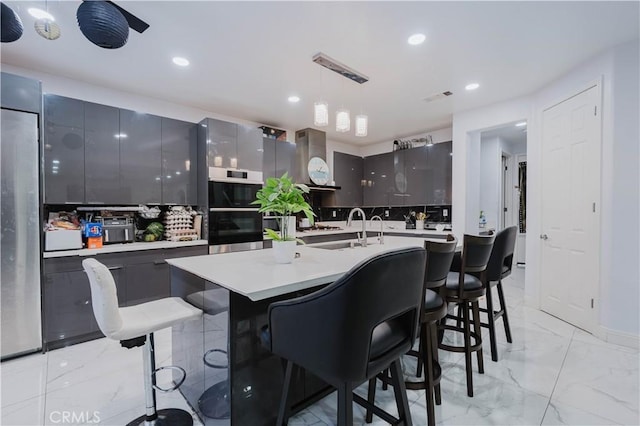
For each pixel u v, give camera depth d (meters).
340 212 5.98
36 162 2.38
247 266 1.76
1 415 1.68
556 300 3.18
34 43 2.41
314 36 2.35
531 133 3.51
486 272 2.29
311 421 1.63
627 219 2.48
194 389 1.73
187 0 1.93
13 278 2.30
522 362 2.25
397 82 3.19
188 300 1.78
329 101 3.74
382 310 0.99
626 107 2.48
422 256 1.15
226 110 4.07
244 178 3.78
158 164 3.31
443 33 2.32
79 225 2.80
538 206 3.42
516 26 2.23
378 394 1.87
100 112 2.92
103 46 1.65
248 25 2.20
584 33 2.33
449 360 2.31
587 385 1.95
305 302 1.05
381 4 1.98
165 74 2.98
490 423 1.60
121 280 2.82
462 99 3.69
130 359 2.32
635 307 2.46
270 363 1.55
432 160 4.80
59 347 2.50
